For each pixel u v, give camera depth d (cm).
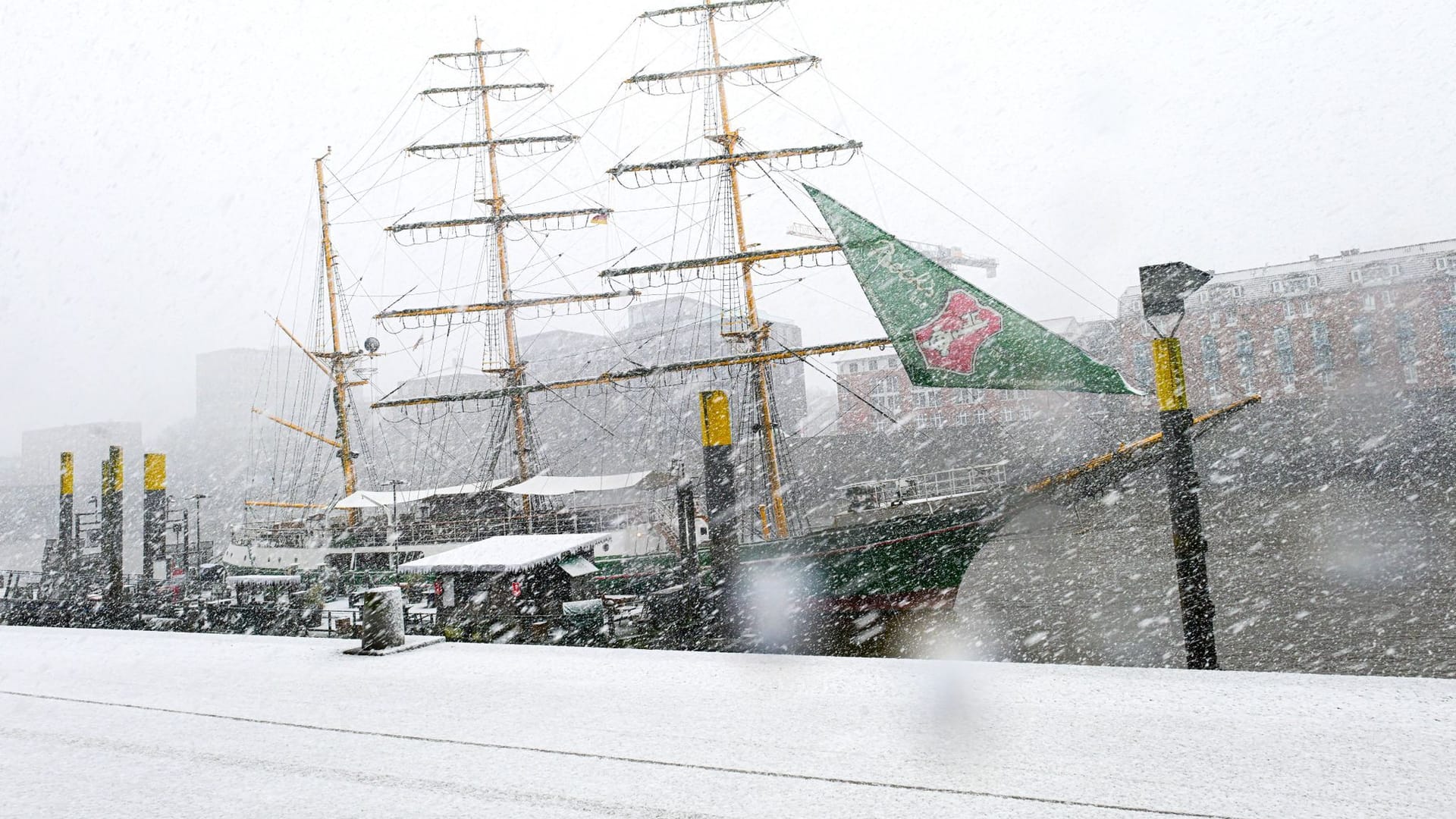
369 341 3991
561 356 6756
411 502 3109
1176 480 1066
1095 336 7894
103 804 487
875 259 1416
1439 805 393
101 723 680
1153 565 3341
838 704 622
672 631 1702
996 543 4225
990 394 6944
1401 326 7575
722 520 1619
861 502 2261
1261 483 6412
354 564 2677
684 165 3225
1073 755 486
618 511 2767
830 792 449
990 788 443
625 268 3259
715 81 3334
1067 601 2719
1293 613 2248
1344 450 6425
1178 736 509
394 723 638
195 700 748
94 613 2352
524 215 3762
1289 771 443
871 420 7631
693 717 607
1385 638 1897
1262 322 7969
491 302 3738
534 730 598
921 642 1911
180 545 3272
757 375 3066
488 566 1491
